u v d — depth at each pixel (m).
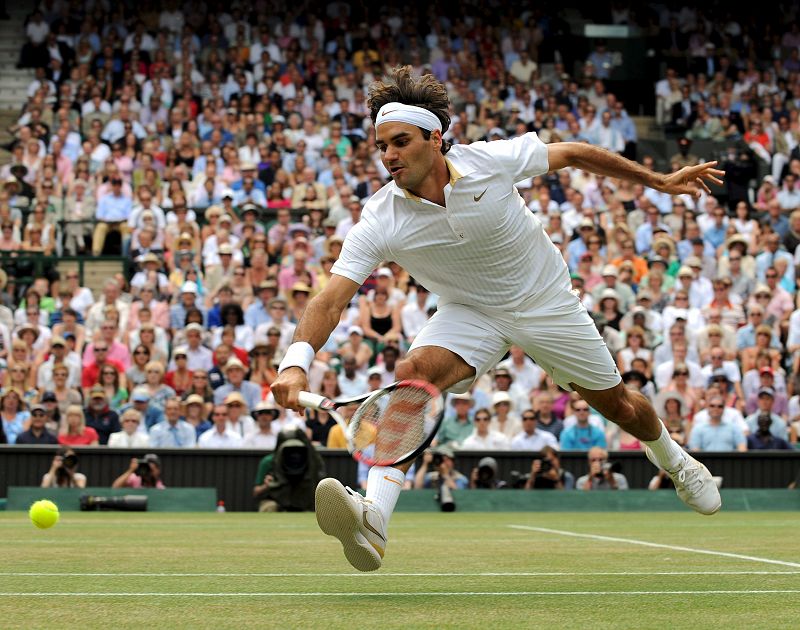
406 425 5.45
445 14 31.84
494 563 7.30
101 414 16.67
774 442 17.41
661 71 32.25
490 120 28.02
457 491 15.42
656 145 29.61
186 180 24.73
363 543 5.37
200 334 18.25
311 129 26.75
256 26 30.41
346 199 23.38
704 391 18.19
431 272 6.13
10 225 22.78
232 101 27.78
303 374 5.50
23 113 27.53
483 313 6.25
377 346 19.22
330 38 30.78
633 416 6.88
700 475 7.36
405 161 5.71
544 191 23.88
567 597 5.36
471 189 5.84
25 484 15.50
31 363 18.50
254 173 24.58
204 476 15.82
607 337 19.31
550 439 16.70
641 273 22.16
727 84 31.44
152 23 30.11
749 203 27.78
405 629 4.30
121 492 15.16
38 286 20.88
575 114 29.77
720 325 19.89
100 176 24.47
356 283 5.89
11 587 5.82
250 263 21.70
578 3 33.19
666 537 10.01
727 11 33.47
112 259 22.25
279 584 5.96
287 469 14.99
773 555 7.93
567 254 22.56
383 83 5.78
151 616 4.70
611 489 15.79
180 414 16.61
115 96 28.02
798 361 19.48
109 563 7.25
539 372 18.39
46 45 29.52
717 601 5.20
